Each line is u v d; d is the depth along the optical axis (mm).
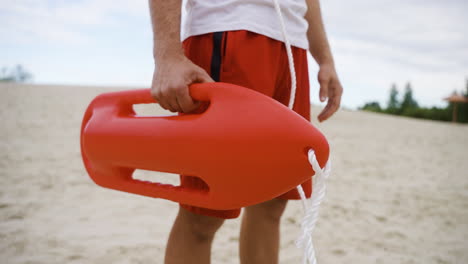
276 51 948
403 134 11164
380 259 2123
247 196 753
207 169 753
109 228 2393
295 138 697
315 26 1288
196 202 829
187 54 966
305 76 1104
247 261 1191
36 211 2674
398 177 4629
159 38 805
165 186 894
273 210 1169
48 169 3996
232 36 888
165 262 978
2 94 12992
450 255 2246
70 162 4395
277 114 718
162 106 813
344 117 15414
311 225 687
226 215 893
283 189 736
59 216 2592
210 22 922
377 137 9742
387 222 2809
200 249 965
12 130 6727
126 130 863
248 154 719
